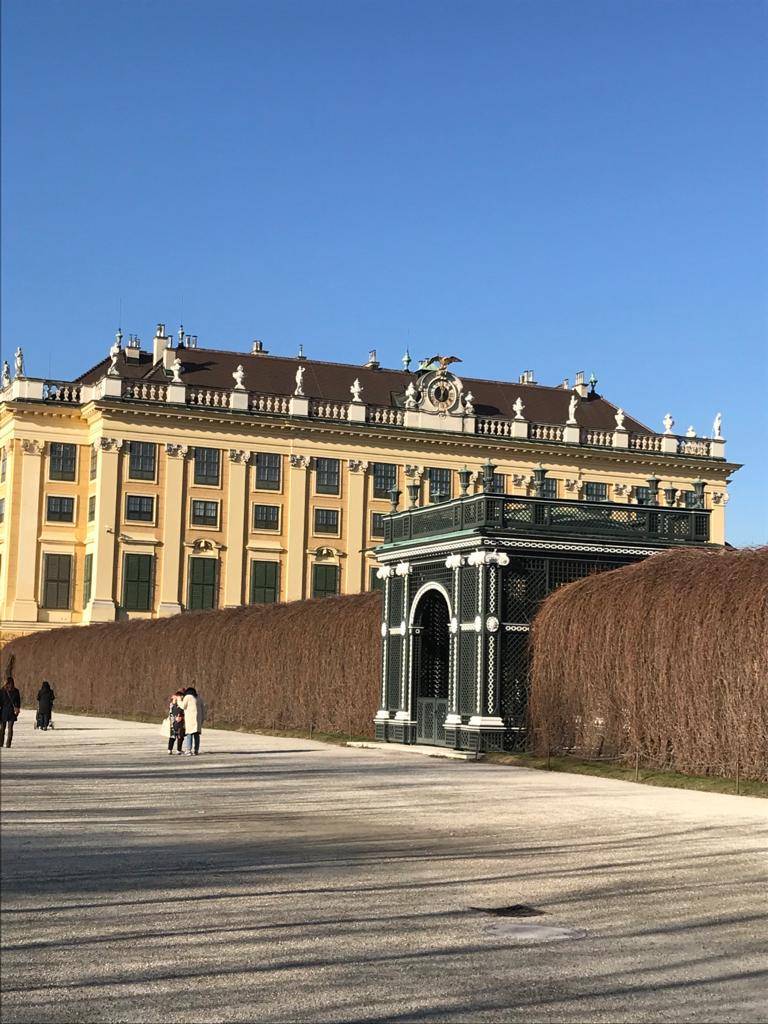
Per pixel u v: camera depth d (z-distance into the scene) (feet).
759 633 91.61
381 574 140.36
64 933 41.32
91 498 295.48
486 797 81.61
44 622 292.40
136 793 84.12
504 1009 33.09
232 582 298.35
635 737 101.24
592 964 37.78
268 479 303.07
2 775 97.71
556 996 34.32
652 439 334.85
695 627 96.73
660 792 85.71
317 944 39.99
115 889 48.83
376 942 40.32
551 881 50.93
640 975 36.55
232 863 54.95
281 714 170.60
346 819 69.97
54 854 57.21
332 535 307.37
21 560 291.38
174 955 38.50
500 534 119.85
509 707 119.14
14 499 292.40
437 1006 33.35
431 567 131.44
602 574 110.93
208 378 312.91
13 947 39.45
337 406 310.04
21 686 268.00
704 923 43.34
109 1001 33.63
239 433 300.61
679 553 105.09
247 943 40.06
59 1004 33.37
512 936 41.32
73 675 241.76
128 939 40.52
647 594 102.68
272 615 178.70
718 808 75.41
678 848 59.26
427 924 43.01
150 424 292.81
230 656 186.50
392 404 323.57
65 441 296.71
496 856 57.00
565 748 110.22
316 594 304.91
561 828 66.18
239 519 299.58
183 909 45.11
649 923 43.32
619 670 103.81
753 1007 33.45
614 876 52.01
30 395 292.81
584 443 328.49
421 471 314.76
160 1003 33.47
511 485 322.55
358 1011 32.86
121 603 288.71
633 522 126.00
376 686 147.02
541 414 341.41
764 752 90.12
